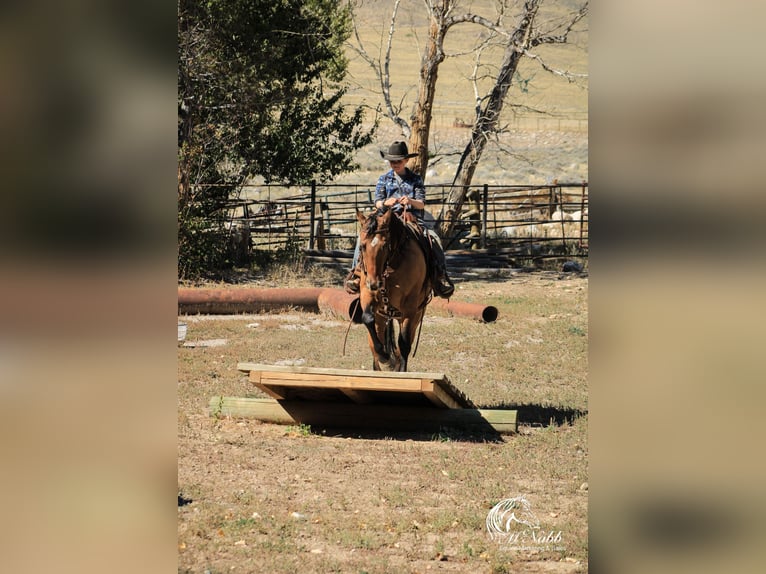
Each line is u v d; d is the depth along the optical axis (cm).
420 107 4356
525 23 3994
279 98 4000
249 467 1238
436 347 2328
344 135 4306
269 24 3897
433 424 1507
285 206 4400
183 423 1470
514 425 1487
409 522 1013
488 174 8062
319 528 984
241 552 884
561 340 2473
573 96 11762
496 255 4294
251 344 2306
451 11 4178
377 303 1492
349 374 1399
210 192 3900
